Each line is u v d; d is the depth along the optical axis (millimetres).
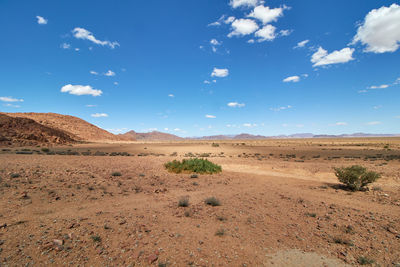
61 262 4008
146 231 5570
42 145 52281
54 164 16953
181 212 7328
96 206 7445
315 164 23922
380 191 11305
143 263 4133
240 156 37188
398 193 10805
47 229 5281
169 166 18609
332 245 5168
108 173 14500
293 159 32000
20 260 3959
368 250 4910
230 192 10797
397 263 4352
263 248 4973
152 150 48531
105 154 35188
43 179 10852
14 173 11656
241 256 4590
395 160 28016
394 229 6066
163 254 4500
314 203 8852
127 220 6258
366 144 76062
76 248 4504
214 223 6418
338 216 7207
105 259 4199
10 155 23094
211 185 12570
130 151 45469
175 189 11125
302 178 16031
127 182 12070
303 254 4750
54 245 4527
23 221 5641
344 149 53375
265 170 20141
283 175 17391
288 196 10055
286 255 4695
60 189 9203
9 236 4762
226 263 4301
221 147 61312
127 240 5020
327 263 4406
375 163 24719
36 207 6809
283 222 6648
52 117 115188
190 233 5617
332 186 12789
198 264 4211
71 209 6926
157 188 11039
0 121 59750
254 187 12242
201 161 19062
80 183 10586
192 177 14945
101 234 5223
